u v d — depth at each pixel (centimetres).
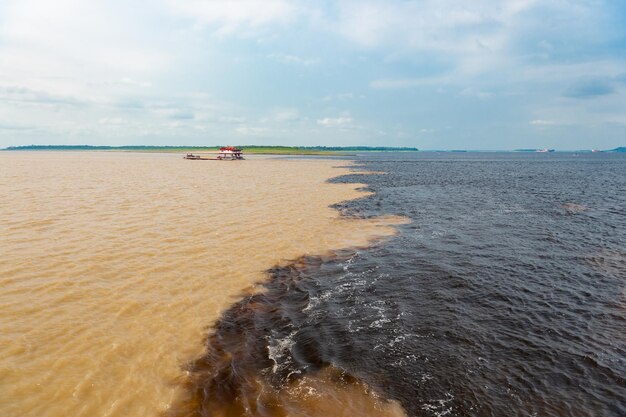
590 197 4034
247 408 817
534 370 984
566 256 1916
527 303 1375
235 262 1694
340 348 1072
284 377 934
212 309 1256
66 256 1631
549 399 878
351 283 1548
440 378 946
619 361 1026
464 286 1523
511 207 3362
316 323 1212
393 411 830
